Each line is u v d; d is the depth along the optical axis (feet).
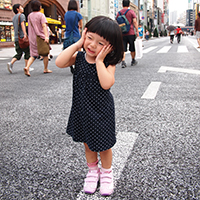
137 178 6.12
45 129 9.42
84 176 6.29
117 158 7.10
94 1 127.85
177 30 72.08
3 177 6.33
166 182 5.92
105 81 5.11
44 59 22.41
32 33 21.08
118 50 5.20
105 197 5.49
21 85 17.69
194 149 7.49
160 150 7.48
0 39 78.48
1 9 77.30
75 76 5.58
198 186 5.74
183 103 12.20
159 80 17.83
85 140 5.65
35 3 20.40
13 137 8.77
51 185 5.96
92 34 4.99
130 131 8.95
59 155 7.38
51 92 15.34
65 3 104.01
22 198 5.52
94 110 5.37
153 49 49.32
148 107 11.69
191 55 33.58
